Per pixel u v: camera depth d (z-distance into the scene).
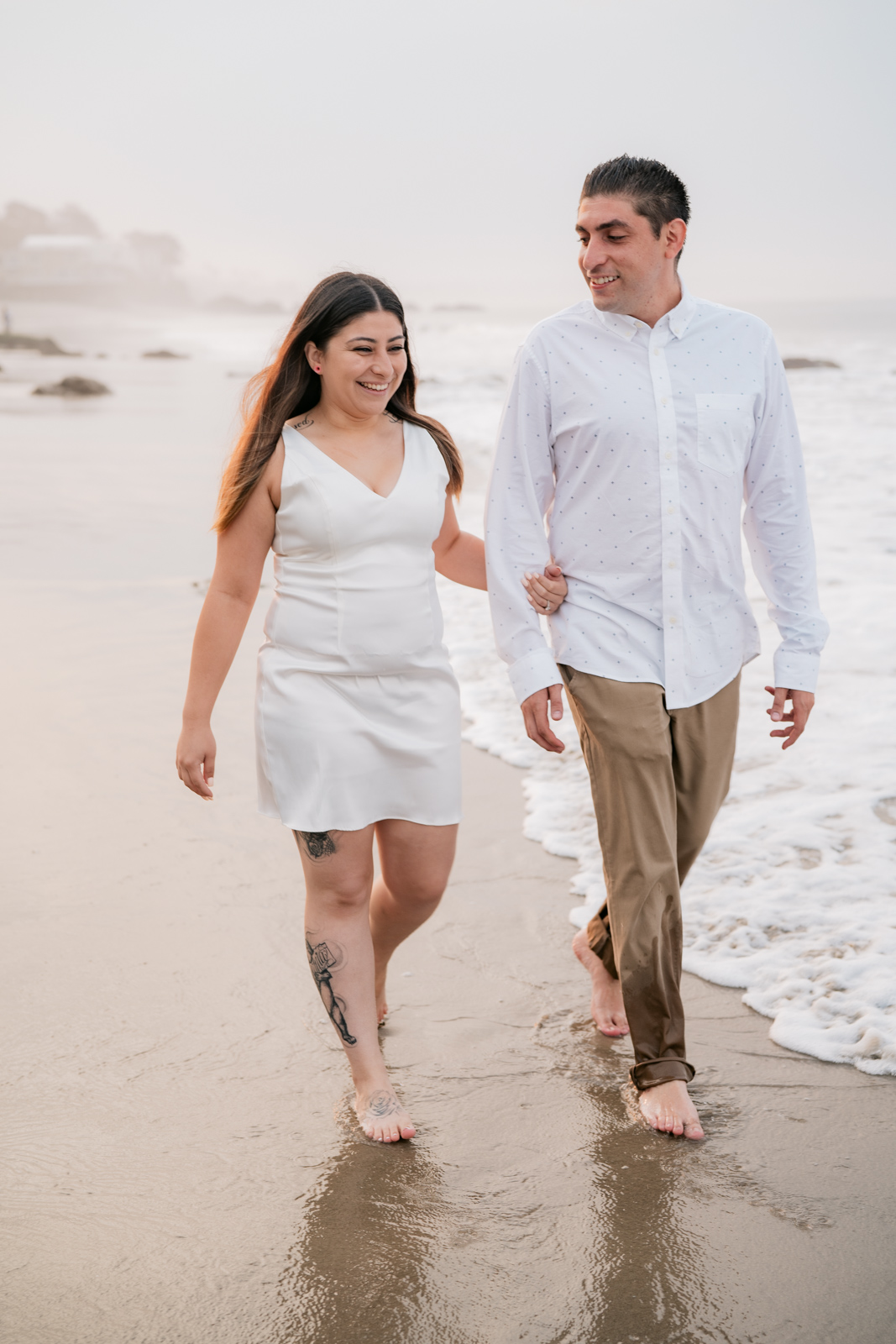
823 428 16.23
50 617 6.74
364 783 2.48
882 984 3.01
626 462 2.52
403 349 2.45
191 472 13.14
